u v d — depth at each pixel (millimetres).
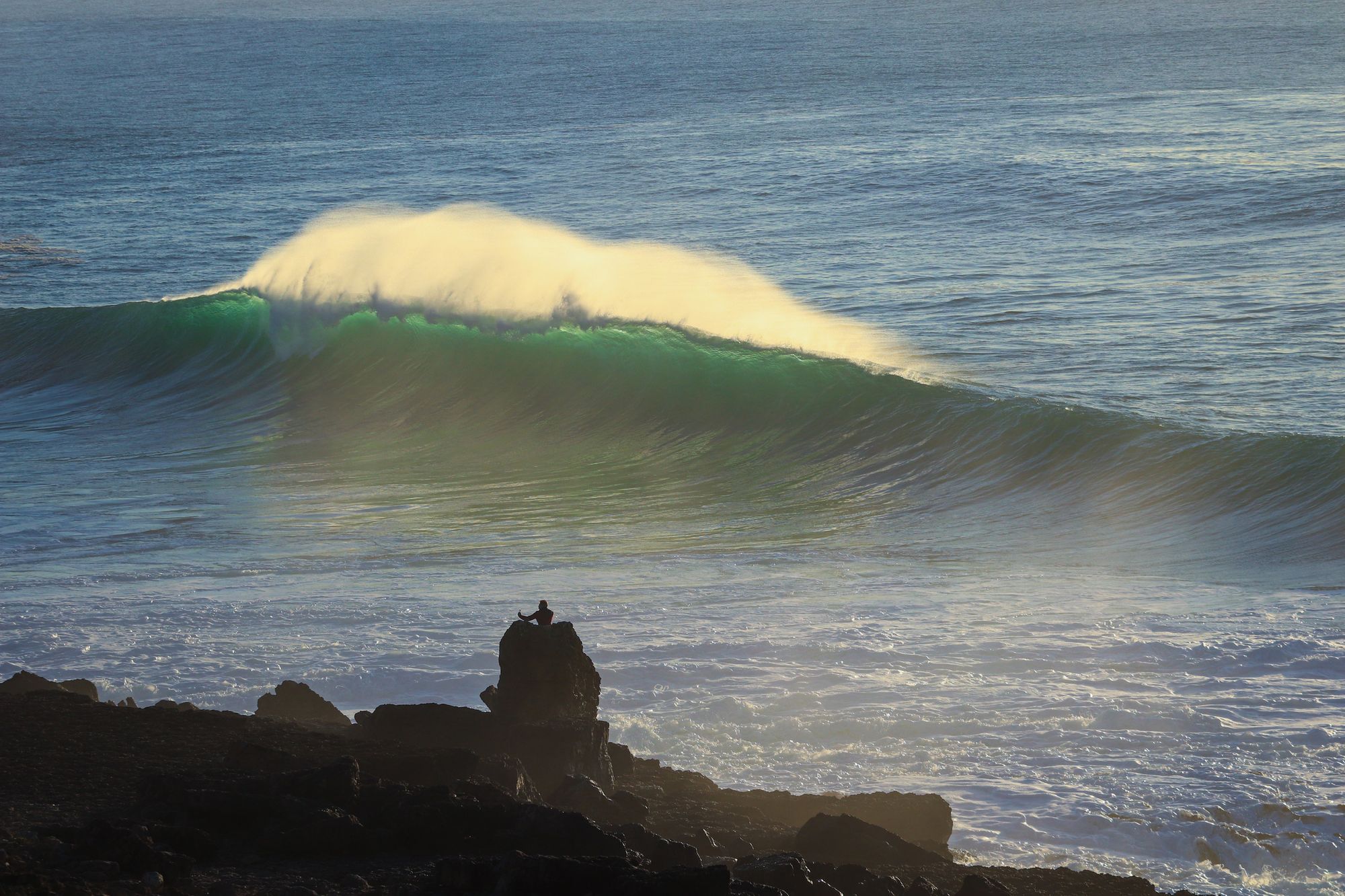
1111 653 54000
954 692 50031
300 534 81062
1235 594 63594
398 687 52156
